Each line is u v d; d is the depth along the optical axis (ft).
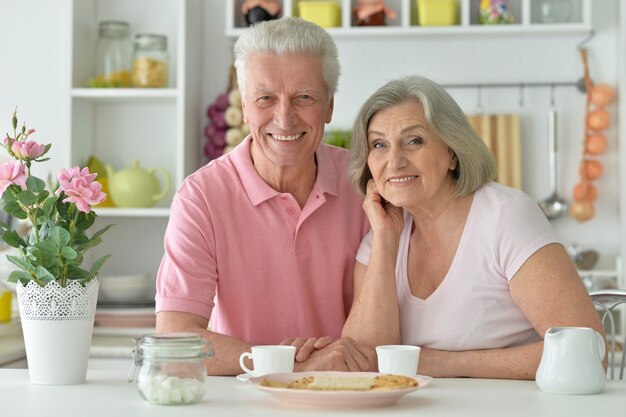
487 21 11.98
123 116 12.84
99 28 12.34
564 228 12.42
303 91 6.78
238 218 7.17
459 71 12.55
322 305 7.28
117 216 12.84
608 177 12.38
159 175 12.75
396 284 6.87
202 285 6.88
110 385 5.54
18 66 13.05
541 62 12.46
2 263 11.16
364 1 12.16
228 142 12.21
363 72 12.68
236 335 7.20
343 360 6.07
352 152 6.92
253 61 6.80
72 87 12.14
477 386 5.55
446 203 6.69
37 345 5.52
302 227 7.23
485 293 6.52
